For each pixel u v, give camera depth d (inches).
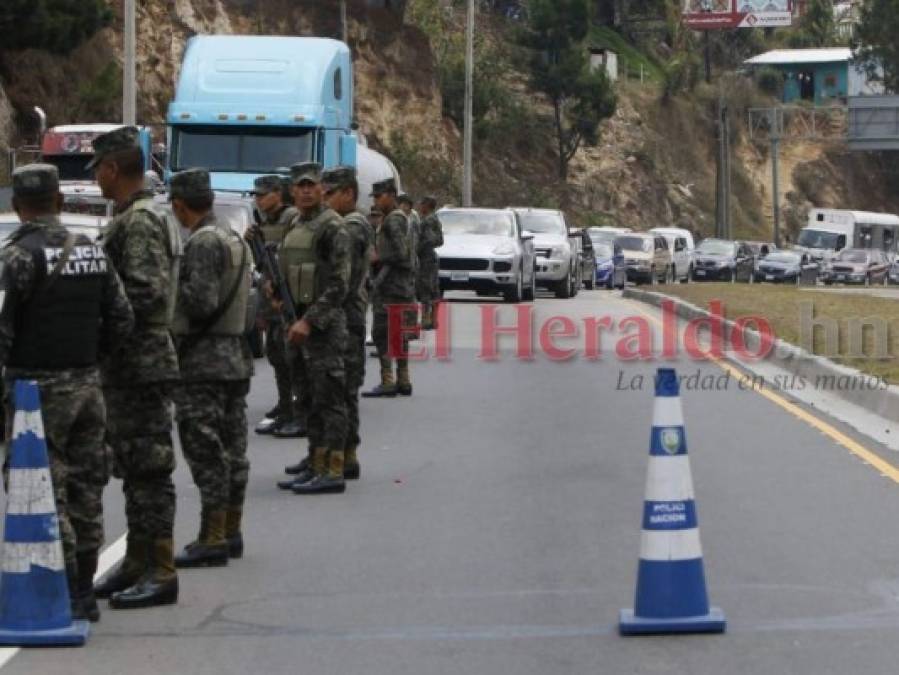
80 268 362.0
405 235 800.9
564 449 647.8
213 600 405.4
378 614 390.3
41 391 360.5
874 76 4296.3
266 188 652.7
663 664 342.0
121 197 386.3
